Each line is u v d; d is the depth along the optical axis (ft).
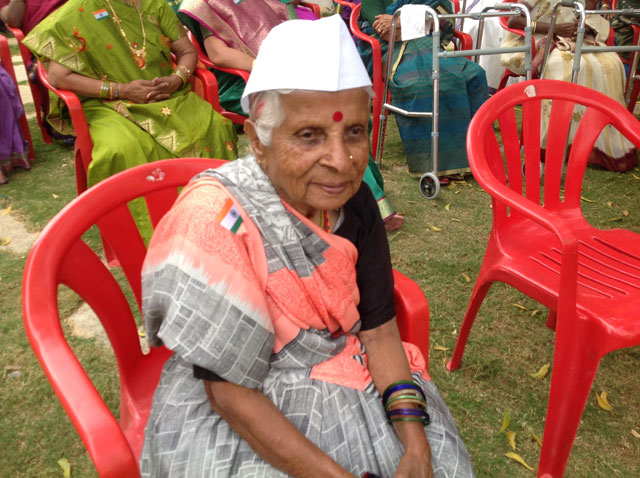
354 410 3.72
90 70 9.76
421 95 12.62
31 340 3.44
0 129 12.74
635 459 6.44
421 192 12.76
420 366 4.42
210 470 3.47
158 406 3.83
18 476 6.00
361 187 4.18
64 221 4.11
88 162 9.32
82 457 6.26
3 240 10.40
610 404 7.18
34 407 6.89
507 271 6.49
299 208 3.74
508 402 7.18
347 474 3.40
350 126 3.42
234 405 3.43
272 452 3.42
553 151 7.32
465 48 14.88
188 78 11.48
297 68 3.25
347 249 3.88
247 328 3.33
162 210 4.90
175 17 10.77
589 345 5.43
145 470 3.75
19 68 21.85
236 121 15.07
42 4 13.87
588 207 12.25
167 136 10.02
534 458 6.43
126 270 4.85
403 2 13.51
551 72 13.89
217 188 3.48
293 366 3.72
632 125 7.04
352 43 3.44
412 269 9.96
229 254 3.31
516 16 14.44
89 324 8.39
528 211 5.57
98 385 7.25
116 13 9.87
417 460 3.58
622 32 16.74
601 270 6.48
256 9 13.92
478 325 8.57
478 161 6.19
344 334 4.00
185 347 3.25
